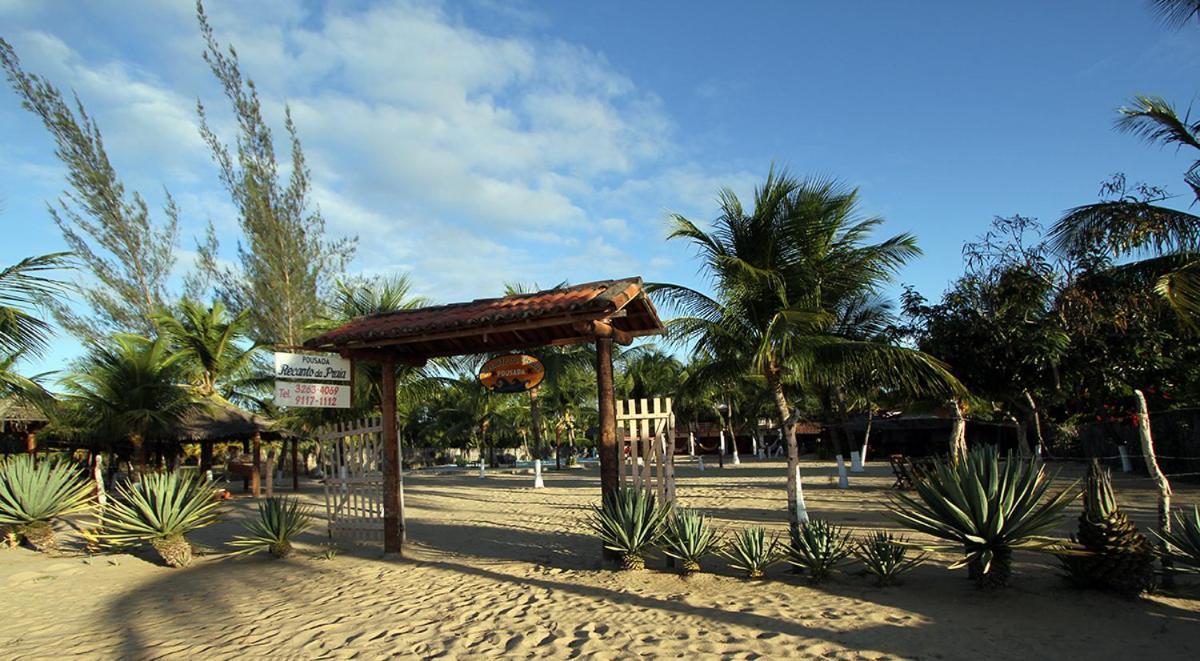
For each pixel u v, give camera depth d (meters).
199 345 24.05
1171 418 17.94
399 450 11.21
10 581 9.80
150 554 11.65
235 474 32.41
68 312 27.34
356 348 10.79
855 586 7.40
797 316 10.21
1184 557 6.58
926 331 17.06
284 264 26.50
